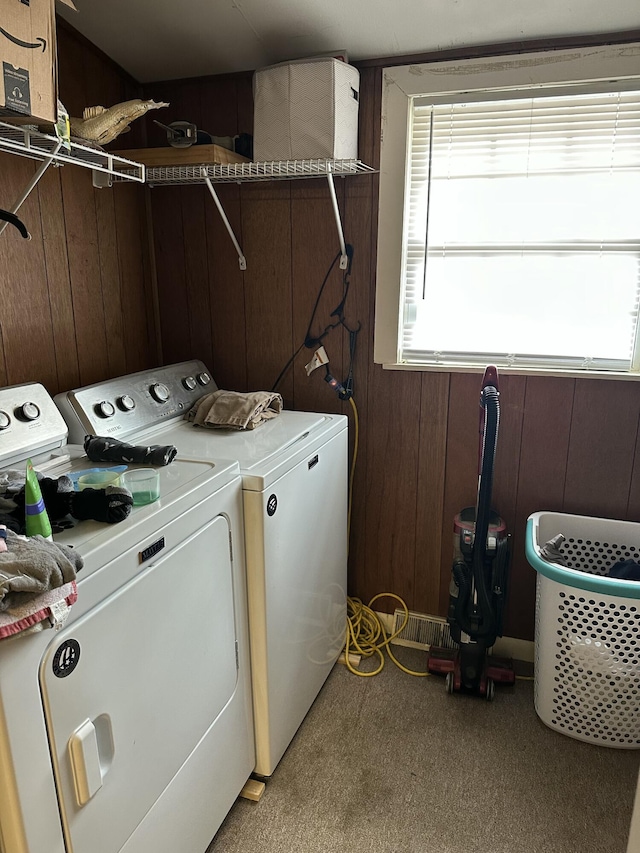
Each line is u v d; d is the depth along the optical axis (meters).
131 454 1.45
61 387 1.90
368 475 2.27
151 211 2.29
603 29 1.71
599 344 1.96
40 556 0.87
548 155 1.88
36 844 0.90
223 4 1.69
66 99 1.81
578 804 1.63
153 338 2.38
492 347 2.06
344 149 1.83
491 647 2.15
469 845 1.51
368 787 1.69
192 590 1.29
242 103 2.08
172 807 1.27
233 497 1.44
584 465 2.02
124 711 1.09
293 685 1.77
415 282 2.09
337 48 1.88
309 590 1.83
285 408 2.32
